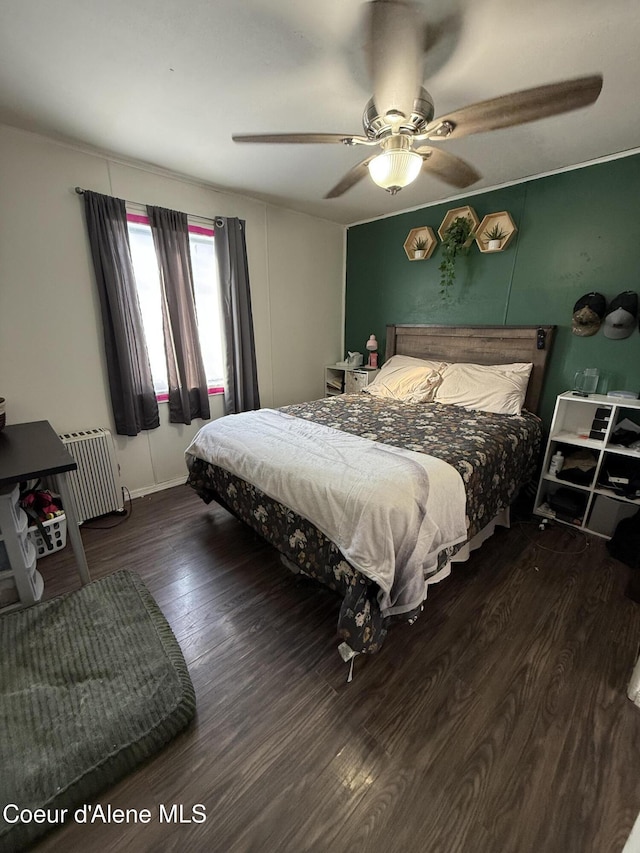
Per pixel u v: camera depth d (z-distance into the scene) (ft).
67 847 3.16
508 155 7.59
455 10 3.94
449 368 10.07
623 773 3.65
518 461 7.51
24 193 6.92
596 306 8.01
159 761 3.78
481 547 7.44
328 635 5.34
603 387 8.34
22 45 4.58
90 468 8.07
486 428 7.48
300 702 4.37
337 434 6.83
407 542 4.52
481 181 9.02
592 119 6.21
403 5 3.90
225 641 5.22
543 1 3.83
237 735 4.02
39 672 4.45
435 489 5.04
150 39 4.51
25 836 3.14
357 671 4.76
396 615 4.62
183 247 9.01
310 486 5.11
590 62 4.78
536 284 9.08
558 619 5.60
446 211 10.38
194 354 9.73
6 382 7.29
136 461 9.45
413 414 8.57
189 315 9.44
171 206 8.86
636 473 7.36
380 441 6.58
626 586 6.30
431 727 4.09
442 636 5.30
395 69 4.66
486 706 4.31
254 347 11.08
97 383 8.46
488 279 9.91
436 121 4.78
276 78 5.24
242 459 6.25
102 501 8.34
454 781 3.60
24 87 5.44
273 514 5.93
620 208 7.64
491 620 5.58
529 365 9.04
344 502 4.71
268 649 5.10
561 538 7.76
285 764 3.76
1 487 5.05
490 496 6.55
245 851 3.13
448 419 8.14
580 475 7.94
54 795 3.35
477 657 4.96
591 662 4.87
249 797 3.50
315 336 13.23
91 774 3.51
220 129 6.65
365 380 12.34
